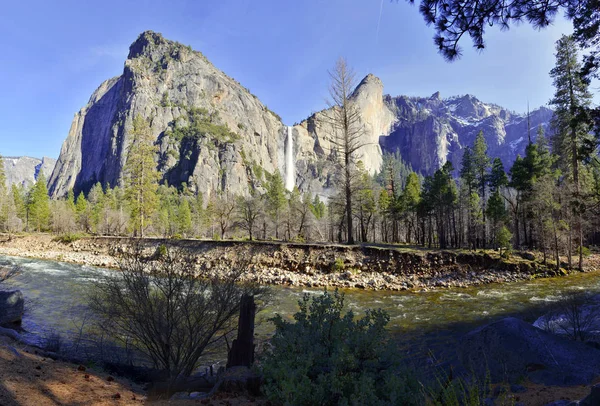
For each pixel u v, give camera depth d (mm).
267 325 15023
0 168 83750
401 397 4109
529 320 15141
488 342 6691
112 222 75000
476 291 24047
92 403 4824
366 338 4766
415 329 14812
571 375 5941
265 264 32500
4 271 17828
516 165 47562
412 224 61406
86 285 21484
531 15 5965
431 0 5918
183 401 5414
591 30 7395
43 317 14578
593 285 24312
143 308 7848
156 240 37656
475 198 56344
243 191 188250
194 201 124875
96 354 8539
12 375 5195
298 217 64062
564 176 40656
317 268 30984
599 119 10141
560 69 33281
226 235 73188
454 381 4461
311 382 4422
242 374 6172
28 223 82375
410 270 29078
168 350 7797
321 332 5234
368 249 31578
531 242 42688
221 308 8305
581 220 29500
